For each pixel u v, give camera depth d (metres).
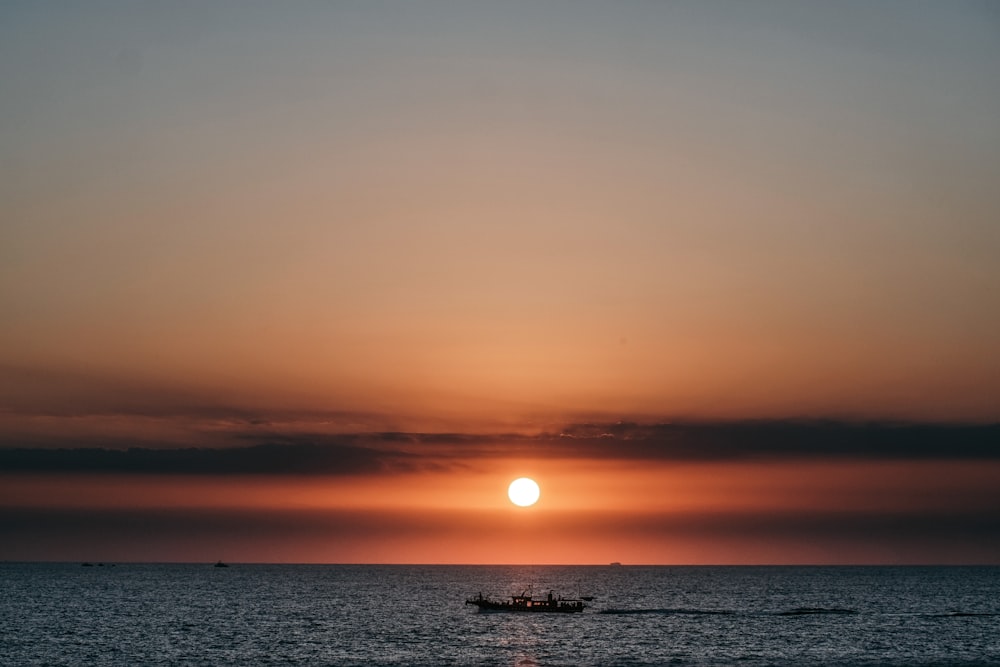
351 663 135.62
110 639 163.88
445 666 132.38
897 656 142.25
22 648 150.62
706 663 135.25
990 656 142.12
